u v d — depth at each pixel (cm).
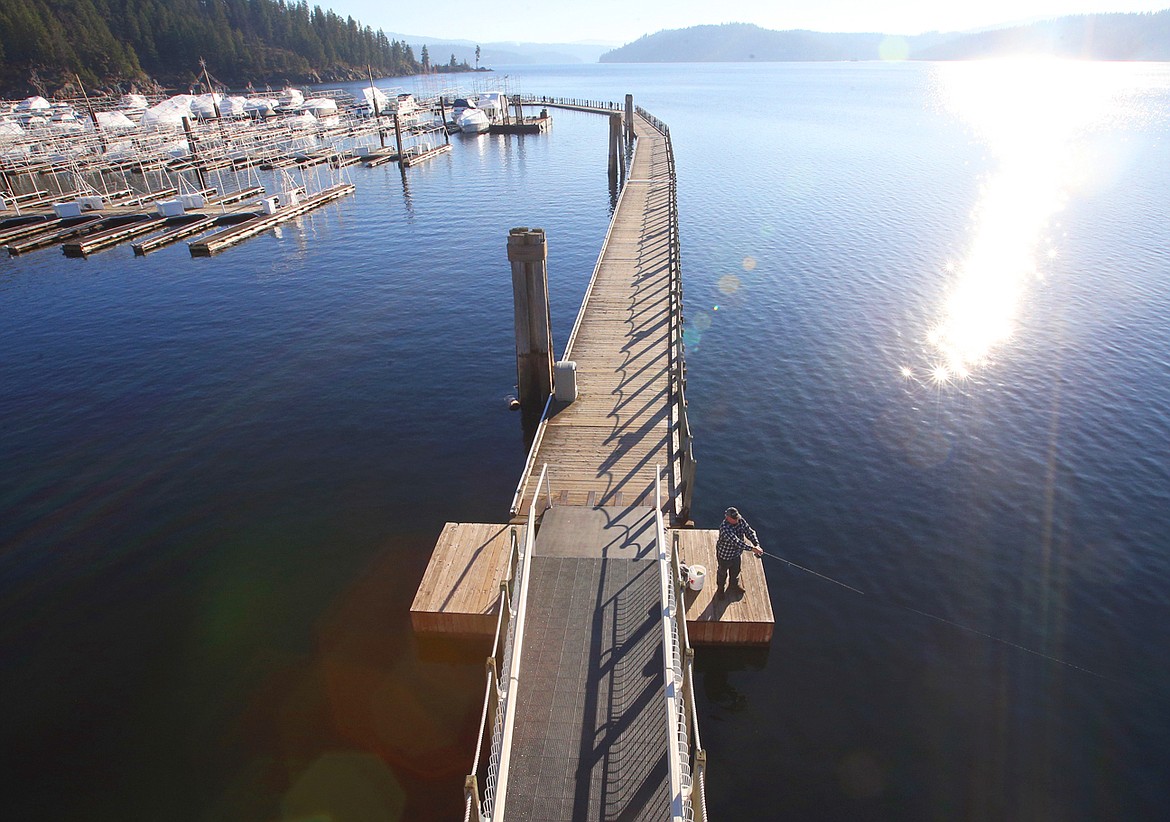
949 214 4331
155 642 1205
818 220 4253
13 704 1088
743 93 17412
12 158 6525
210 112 9881
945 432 1867
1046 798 942
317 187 5738
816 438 1845
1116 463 1714
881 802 938
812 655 1170
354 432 1909
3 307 2958
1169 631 1221
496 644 941
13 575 1376
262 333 2633
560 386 1731
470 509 1571
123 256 3794
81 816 923
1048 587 1323
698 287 3084
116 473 1728
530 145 8338
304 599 1301
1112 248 3541
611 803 764
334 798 935
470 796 714
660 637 989
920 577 1349
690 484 1330
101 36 14900
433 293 3058
